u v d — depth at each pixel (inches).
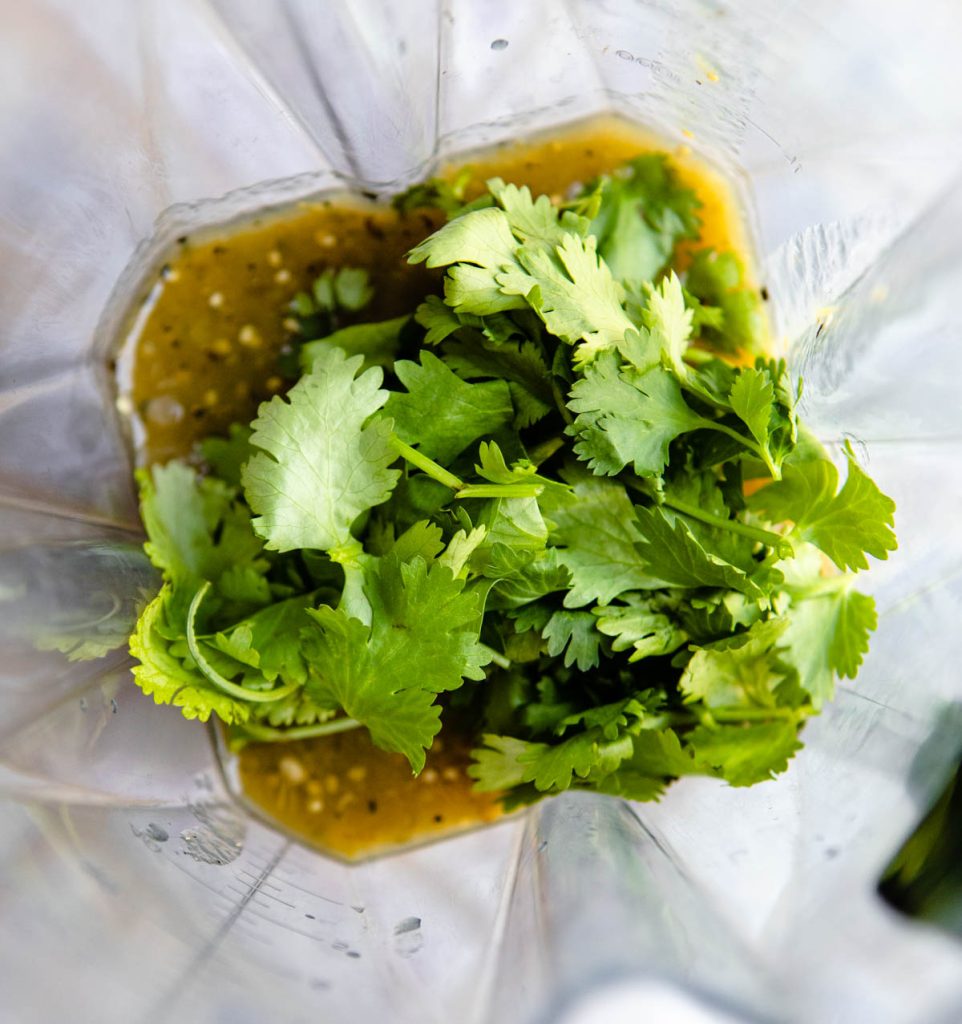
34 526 8.8
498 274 7.4
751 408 7.3
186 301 9.1
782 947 8.1
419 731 7.3
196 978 7.7
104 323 9.2
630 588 7.6
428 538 7.3
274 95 9.3
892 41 9.3
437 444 7.6
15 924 7.6
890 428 9.0
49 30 9.3
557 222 7.8
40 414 9.1
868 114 9.4
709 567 7.3
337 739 8.9
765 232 9.2
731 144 9.2
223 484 8.7
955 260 9.4
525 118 9.3
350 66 9.3
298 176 9.3
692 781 8.6
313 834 8.8
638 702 7.8
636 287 8.2
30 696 8.2
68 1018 7.5
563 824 8.5
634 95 9.2
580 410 7.3
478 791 8.4
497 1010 7.9
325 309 9.1
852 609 8.1
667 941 8.0
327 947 8.1
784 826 8.5
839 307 9.1
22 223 9.2
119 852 7.9
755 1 9.2
